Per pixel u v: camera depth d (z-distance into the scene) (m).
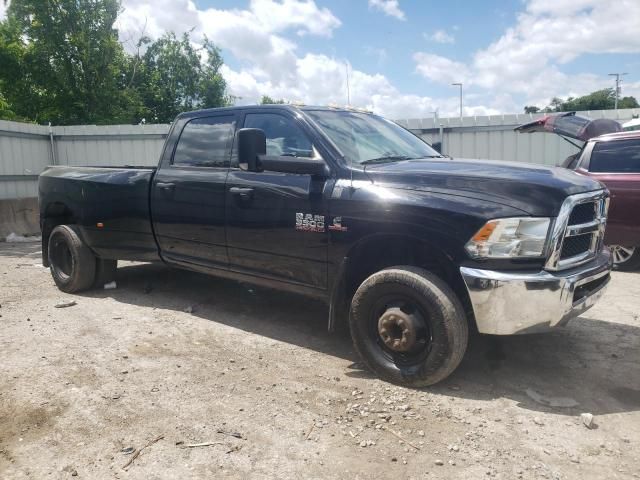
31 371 3.94
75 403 3.45
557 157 11.82
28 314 5.36
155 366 4.05
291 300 5.90
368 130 4.75
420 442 3.02
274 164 4.04
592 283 3.75
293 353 4.36
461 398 3.55
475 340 4.59
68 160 14.16
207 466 2.78
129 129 14.12
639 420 3.27
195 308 5.57
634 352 4.35
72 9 23.80
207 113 5.18
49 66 24.41
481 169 3.76
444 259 3.68
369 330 3.87
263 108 4.74
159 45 33.91
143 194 5.45
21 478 2.67
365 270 4.21
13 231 11.94
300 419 3.27
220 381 3.80
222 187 4.73
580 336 4.71
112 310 5.51
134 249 5.66
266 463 2.81
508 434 3.11
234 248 4.71
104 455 2.87
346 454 2.90
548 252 3.33
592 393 3.63
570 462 2.83
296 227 4.21
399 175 3.80
